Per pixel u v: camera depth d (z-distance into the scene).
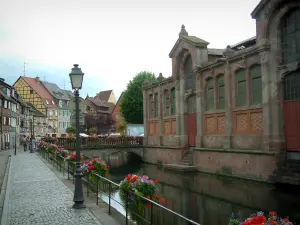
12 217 9.14
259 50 20.88
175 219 12.79
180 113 31.81
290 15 19.59
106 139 39.69
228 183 21.56
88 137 38.66
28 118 72.31
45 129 80.25
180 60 31.88
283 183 18.66
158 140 37.00
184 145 31.20
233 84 24.05
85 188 14.18
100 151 38.78
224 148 24.67
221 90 25.95
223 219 13.44
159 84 36.66
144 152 40.56
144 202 8.41
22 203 11.05
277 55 20.16
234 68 23.89
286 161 19.56
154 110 38.56
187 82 31.45
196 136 28.62
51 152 28.33
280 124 19.97
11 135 57.22
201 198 17.89
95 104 97.19
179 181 23.84
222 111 25.33
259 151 20.42
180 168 27.86
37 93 81.12
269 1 19.95
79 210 9.99
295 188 18.12
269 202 15.77
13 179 17.00
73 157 17.34
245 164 21.94
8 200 11.50
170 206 16.17
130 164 38.53
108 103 107.81
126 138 41.41
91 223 8.45
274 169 19.34
